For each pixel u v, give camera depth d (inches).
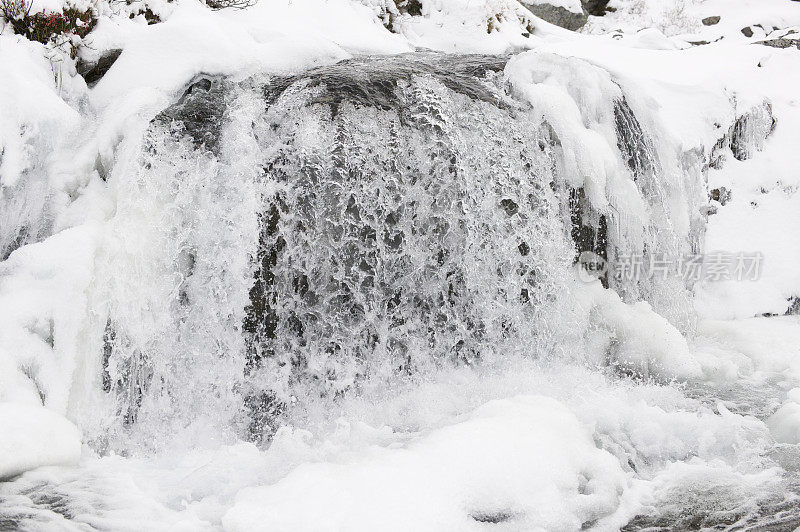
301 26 295.6
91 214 188.1
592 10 602.5
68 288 174.4
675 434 173.2
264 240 198.2
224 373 192.1
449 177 210.4
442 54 291.0
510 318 215.0
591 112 234.7
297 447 167.2
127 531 130.5
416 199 208.7
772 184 279.1
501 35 385.1
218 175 199.6
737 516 136.3
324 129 205.0
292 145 204.5
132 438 178.5
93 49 225.6
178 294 191.6
